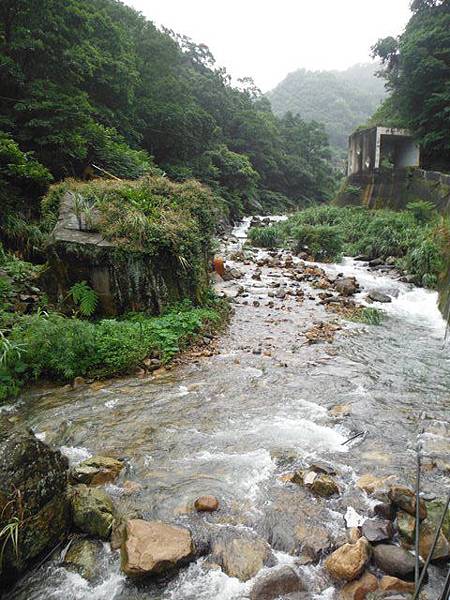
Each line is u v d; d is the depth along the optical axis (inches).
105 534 114.6
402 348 287.1
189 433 171.2
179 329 274.1
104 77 747.4
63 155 526.9
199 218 356.8
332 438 167.5
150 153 1093.1
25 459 109.3
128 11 1223.5
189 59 1932.8
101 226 292.5
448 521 118.3
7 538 99.2
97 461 145.3
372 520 118.0
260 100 2586.1
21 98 521.3
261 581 99.3
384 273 533.3
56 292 287.4
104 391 212.5
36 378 221.9
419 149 928.9
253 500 129.8
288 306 382.0
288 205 1798.7
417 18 915.4
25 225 398.0
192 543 109.3
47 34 536.1
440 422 182.5
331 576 102.4
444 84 799.7
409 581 100.2
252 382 222.7
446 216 629.6
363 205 978.1
